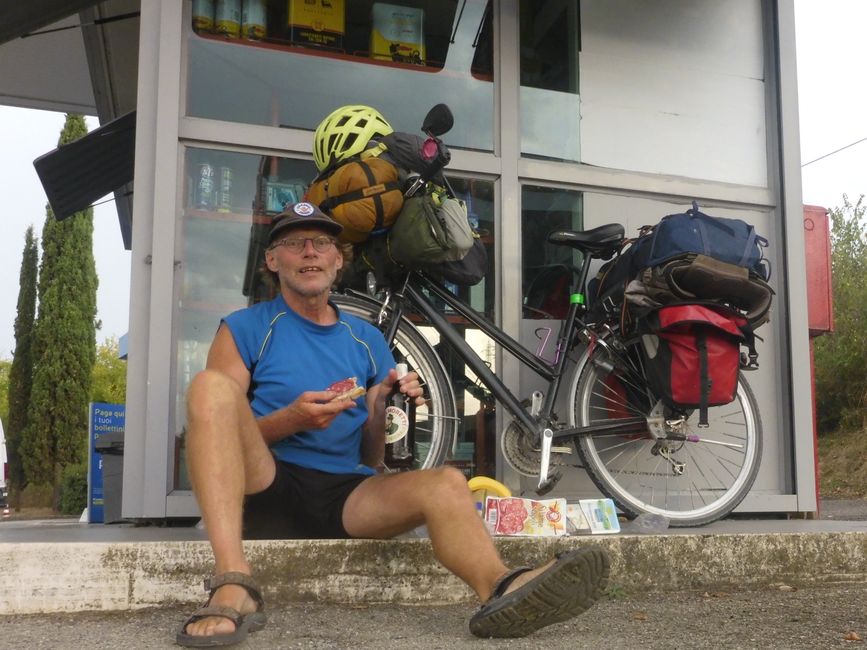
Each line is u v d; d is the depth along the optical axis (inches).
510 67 151.7
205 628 64.0
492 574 73.0
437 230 117.9
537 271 149.2
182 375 129.6
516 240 147.6
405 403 111.9
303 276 90.7
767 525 137.9
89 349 695.7
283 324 91.7
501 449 135.6
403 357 127.0
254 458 78.7
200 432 71.1
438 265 121.3
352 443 91.7
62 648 68.1
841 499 378.9
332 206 118.2
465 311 132.2
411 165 120.6
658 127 159.9
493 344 140.3
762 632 77.8
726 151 163.5
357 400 92.4
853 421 488.4
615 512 113.0
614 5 160.4
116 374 868.0
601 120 157.0
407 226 118.4
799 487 153.9
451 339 128.2
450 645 70.9
